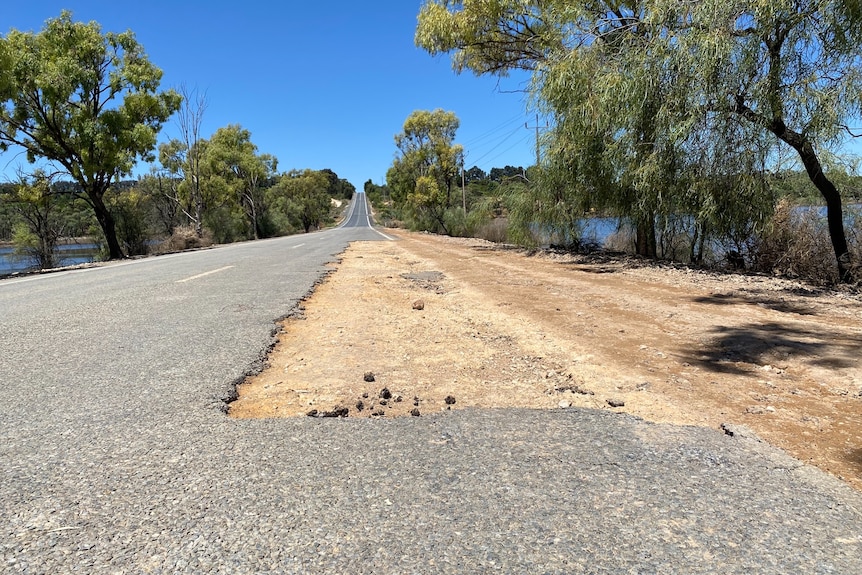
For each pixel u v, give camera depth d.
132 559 1.81
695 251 13.45
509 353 4.99
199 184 39.66
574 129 12.13
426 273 12.05
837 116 8.05
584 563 1.79
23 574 1.73
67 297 8.08
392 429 2.99
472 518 2.07
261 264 13.64
